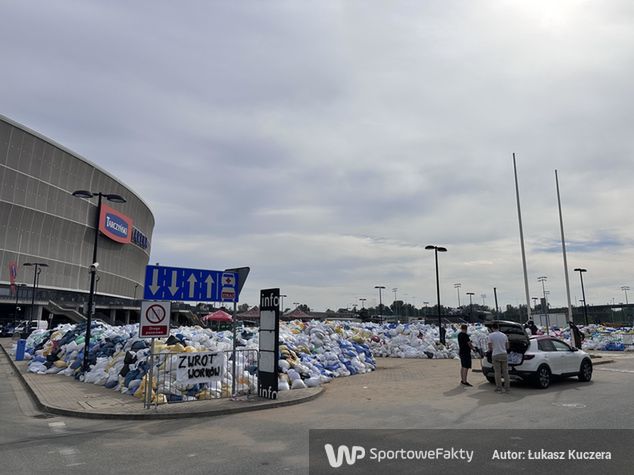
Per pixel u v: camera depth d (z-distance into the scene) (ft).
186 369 36.86
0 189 213.25
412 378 50.72
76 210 255.91
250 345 50.65
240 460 20.94
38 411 34.83
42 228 233.76
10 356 82.02
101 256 280.31
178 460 21.18
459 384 45.19
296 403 36.11
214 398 37.22
